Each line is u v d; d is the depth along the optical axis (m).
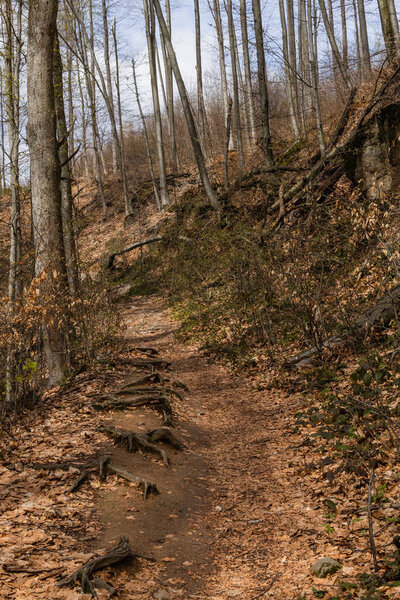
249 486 6.24
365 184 14.77
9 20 11.82
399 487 5.10
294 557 4.49
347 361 9.18
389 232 9.03
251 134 30.64
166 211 30.38
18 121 11.91
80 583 3.96
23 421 7.86
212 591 4.15
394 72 15.77
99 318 12.18
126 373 10.73
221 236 18.25
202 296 17.58
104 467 6.21
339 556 4.29
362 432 6.49
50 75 10.02
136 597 3.96
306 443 7.08
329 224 12.62
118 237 29.58
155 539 4.98
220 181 26.23
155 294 22.44
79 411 8.34
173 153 36.19
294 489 5.92
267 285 12.03
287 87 26.56
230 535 5.14
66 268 10.70
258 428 8.18
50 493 5.58
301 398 8.85
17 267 10.88
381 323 8.68
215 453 7.48
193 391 10.56
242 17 24.31
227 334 13.45
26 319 8.15
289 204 16.69
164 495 5.95
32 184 10.08
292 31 24.77
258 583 4.18
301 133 24.62
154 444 7.19
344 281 10.41
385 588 3.52
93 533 4.93
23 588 3.88
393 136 14.33
